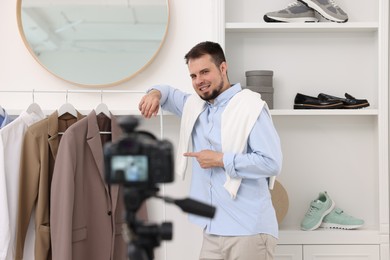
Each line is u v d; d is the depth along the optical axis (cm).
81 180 252
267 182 231
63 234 241
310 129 295
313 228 279
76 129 250
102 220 258
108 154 103
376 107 287
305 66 294
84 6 282
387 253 276
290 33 293
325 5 277
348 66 294
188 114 241
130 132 105
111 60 282
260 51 293
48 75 286
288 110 274
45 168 250
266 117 223
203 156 220
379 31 279
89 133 253
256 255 219
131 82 286
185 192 288
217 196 224
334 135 293
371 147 294
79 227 251
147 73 286
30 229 261
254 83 277
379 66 280
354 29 285
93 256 257
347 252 276
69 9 282
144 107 243
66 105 263
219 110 229
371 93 294
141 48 282
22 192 249
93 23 282
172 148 106
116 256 265
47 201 252
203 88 226
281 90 294
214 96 227
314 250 276
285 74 294
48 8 282
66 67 282
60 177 243
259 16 292
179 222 288
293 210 294
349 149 293
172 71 286
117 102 286
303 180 294
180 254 288
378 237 277
